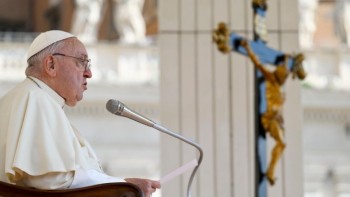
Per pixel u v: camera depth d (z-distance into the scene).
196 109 15.59
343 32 33.47
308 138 30.42
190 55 15.66
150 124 9.10
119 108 8.85
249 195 15.53
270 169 14.35
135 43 30.70
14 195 7.95
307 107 30.36
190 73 15.64
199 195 15.46
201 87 15.63
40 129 8.43
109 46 30.59
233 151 15.58
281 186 15.75
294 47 15.91
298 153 15.83
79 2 32.41
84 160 8.66
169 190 15.37
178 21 15.70
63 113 8.64
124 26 32.09
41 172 8.27
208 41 15.69
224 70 15.66
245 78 15.67
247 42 13.84
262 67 14.08
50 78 8.87
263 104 14.30
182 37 15.68
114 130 29.48
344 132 30.69
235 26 15.76
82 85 9.00
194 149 15.49
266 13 15.91
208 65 15.67
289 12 15.93
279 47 15.91
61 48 8.90
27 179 8.34
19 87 8.84
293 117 15.88
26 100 8.61
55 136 8.45
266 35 14.29
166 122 15.55
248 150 15.59
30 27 44.09
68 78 8.88
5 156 8.50
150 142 29.59
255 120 14.34
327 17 38.38
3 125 8.62
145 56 30.72
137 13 32.19
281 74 14.25
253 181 15.56
